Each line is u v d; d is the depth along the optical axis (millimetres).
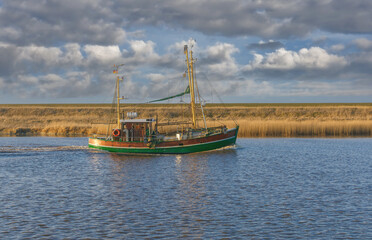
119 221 17922
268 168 32938
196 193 23359
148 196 22625
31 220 18062
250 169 32406
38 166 34375
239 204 20844
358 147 49469
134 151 42969
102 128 73250
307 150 46125
